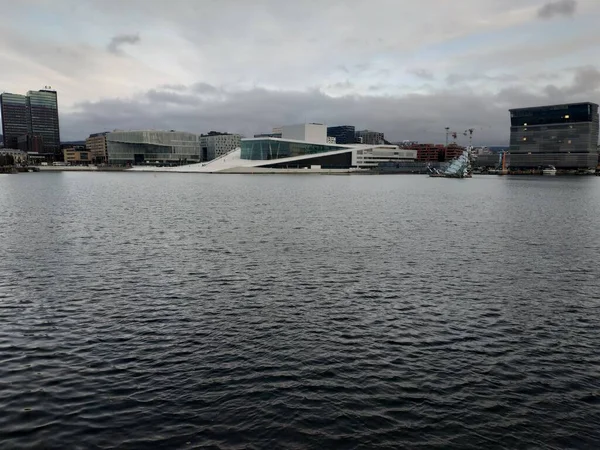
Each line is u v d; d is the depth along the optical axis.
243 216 63.97
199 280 30.92
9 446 13.77
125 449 13.75
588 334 22.61
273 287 29.55
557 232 53.12
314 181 179.88
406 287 29.94
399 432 14.77
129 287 29.19
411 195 110.25
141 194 102.75
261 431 14.67
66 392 16.75
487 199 101.25
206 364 18.94
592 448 14.14
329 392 16.95
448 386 17.53
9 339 21.19
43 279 30.77
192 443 14.05
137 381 17.55
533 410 16.06
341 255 38.94
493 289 29.81
